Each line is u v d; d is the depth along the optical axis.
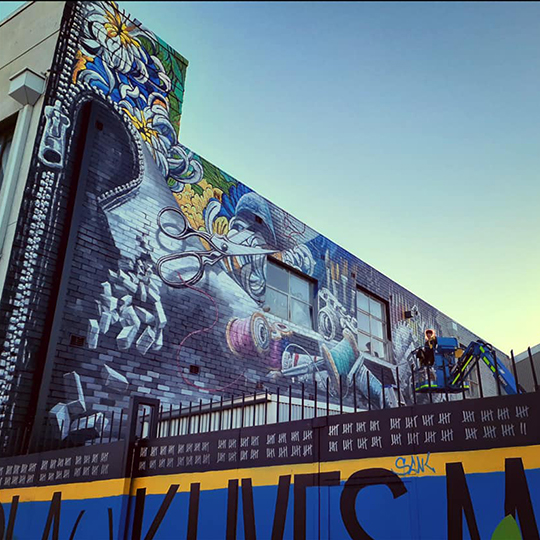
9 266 7.98
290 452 4.75
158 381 9.30
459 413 3.97
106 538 5.46
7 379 7.59
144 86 10.65
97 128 9.55
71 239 8.67
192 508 5.15
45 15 9.98
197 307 10.38
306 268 13.52
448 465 3.91
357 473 4.32
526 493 3.55
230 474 5.04
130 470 5.66
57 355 8.06
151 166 10.30
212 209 11.31
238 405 7.61
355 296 15.12
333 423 4.59
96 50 9.97
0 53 10.54
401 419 4.23
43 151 8.77
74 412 8.05
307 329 13.02
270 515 4.67
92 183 9.21
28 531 6.23
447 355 10.54
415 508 3.96
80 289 8.60
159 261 9.95
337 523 4.29
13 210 8.41
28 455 6.69
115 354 8.82
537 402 3.67
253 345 11.31
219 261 11.12
